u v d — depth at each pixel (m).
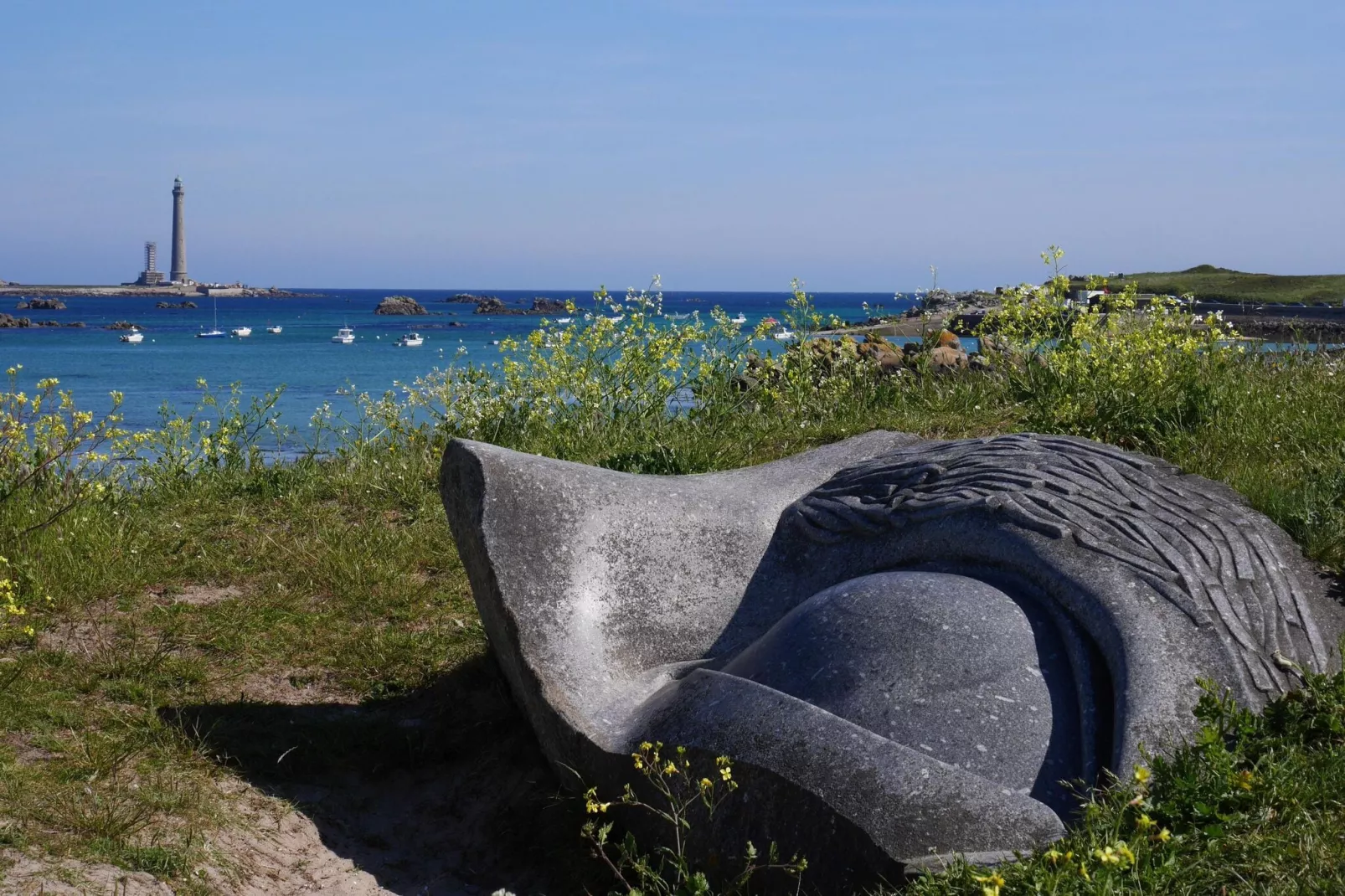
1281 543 3.51
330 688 4.69
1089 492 3.44
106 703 4.27
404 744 4.27
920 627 3.15
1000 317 8.18
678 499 4.11
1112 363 6.82
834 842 2.78
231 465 7.55
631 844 3.29
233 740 4.09
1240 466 5.33
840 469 4.38
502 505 3.92
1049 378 7.25
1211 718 2.82
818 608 3.39
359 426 8.24
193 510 6.57
